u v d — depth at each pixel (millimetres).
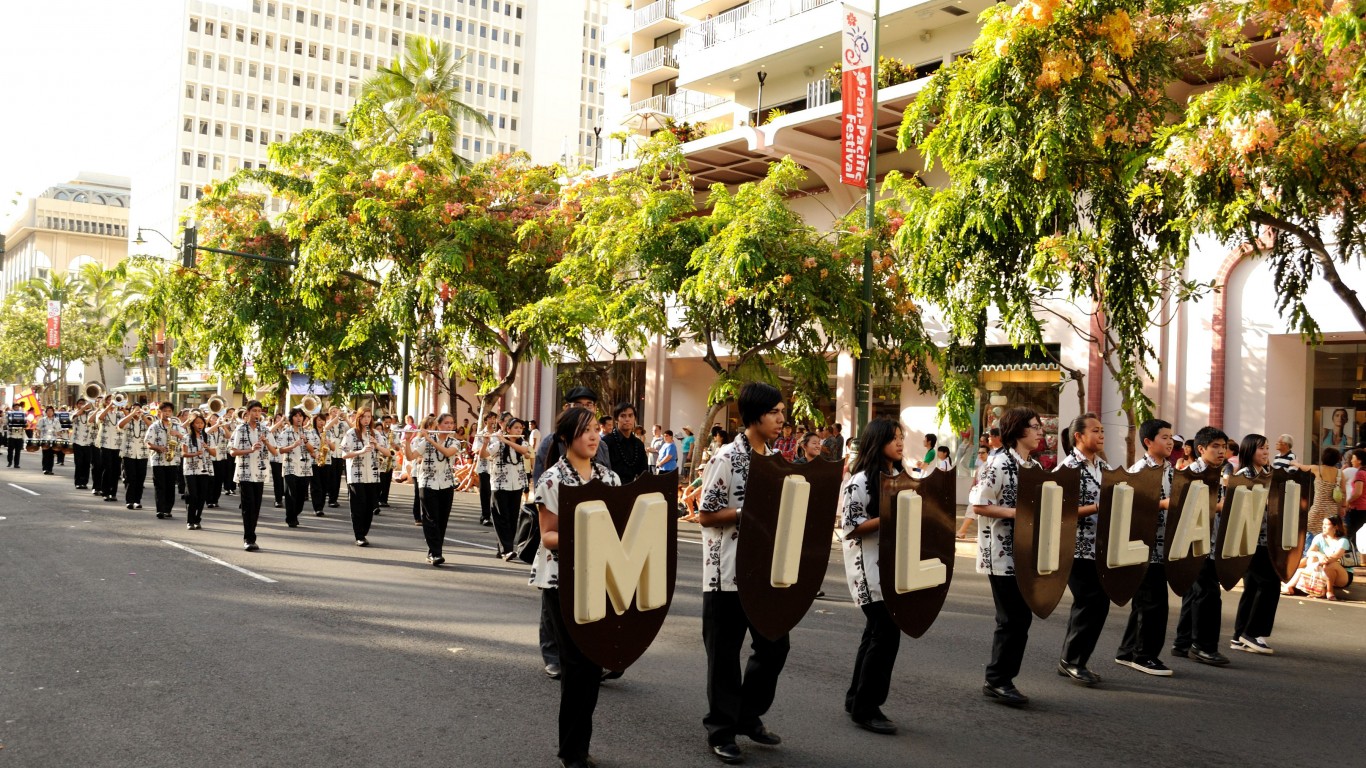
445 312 22969
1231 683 7539
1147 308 17656
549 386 34281
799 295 16594
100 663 7113
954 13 23094
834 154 24953
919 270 13461
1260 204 10078
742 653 8258
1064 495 6922
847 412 24453
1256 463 8734
